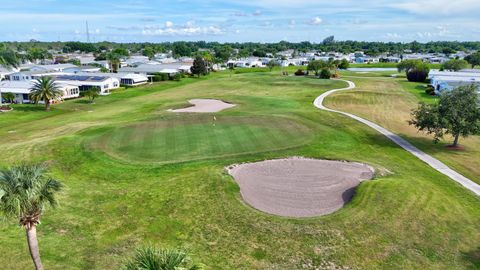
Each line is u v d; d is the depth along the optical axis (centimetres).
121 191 3350
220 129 5341
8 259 2330
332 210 2964
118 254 2403
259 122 5709
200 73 14588
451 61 14250
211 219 2809
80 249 2461
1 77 12294
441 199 3081
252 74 14525
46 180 1980
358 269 2225
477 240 2525
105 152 4438
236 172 3734
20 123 6625
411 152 4491
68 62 19275
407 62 13625
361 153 4400
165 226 2734
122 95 9862
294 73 15012
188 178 3525
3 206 1808
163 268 1520
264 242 2503
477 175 3766
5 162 4156
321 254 2366
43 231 2666
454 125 4497
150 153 4394
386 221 2731
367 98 8219
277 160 4075
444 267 2242
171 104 7612
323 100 7962
